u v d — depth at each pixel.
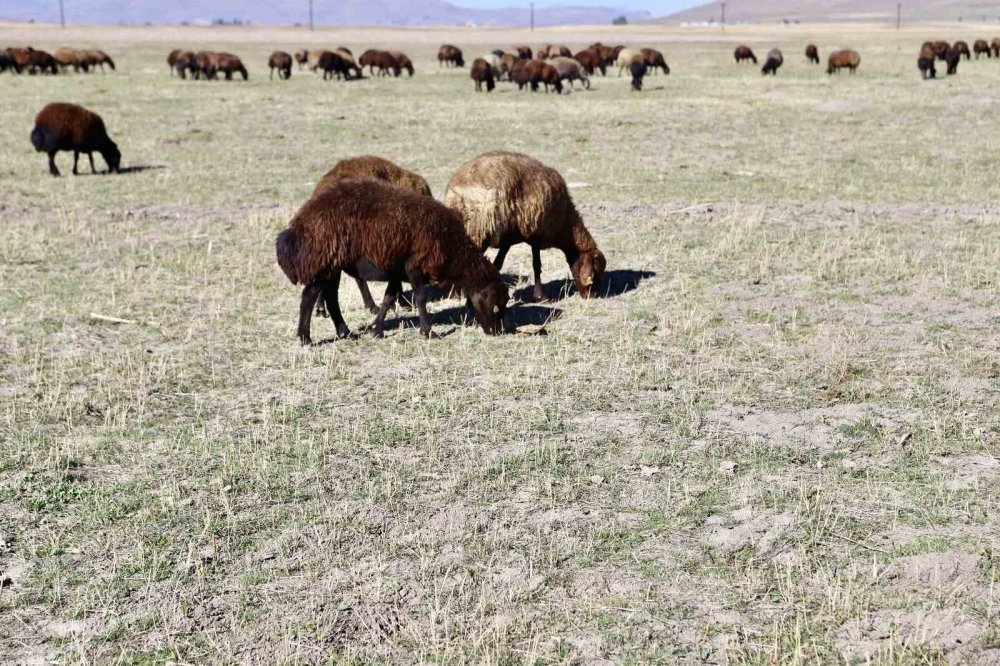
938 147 22.25
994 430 7.01
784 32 154.88
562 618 4.88
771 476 6.37
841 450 6.75
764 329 9.59
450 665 4.53
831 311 10.13
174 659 4.58
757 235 13.59
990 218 14.46
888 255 12.28
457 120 28.83
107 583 5.16
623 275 11.76
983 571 5.18
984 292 10.66
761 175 19.05
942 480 6.22
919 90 36.12
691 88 40.41
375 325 9.35
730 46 91.69
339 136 25.42
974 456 6.60
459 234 8.95
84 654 4.57
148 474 6.41
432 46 102.06
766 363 8.59
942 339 9.11
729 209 15.28
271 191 17.83
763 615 4.88
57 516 5.87
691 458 6.65
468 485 6.28
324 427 7.21
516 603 5.00
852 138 24.09
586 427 7.21
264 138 25.20
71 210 15.74
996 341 9.02
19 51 52.47
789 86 39.84
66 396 7.83
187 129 26.98
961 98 32.66
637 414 7.45
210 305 10.59
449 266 8.95
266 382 8.21
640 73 40.34
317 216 8.57
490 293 9.10
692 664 4.52
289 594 5.10
